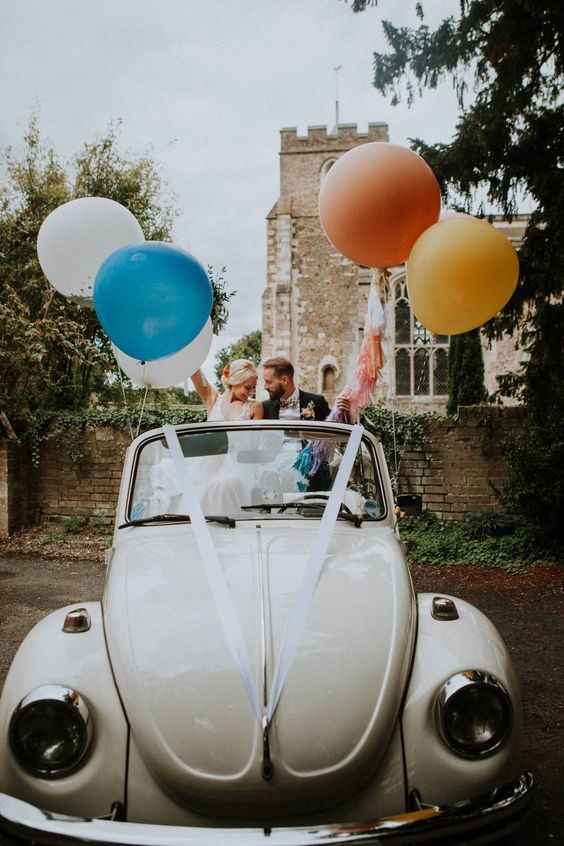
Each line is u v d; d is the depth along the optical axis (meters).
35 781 2.21
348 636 2.51
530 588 7.20
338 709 2.28
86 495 10.38
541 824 2.96
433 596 3.04
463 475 9.81
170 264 3.65
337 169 4.06
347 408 4.56
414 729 2.34
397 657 2.48
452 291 3.74
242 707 2.26
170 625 2.54
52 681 2.36
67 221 4.46
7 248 11.18
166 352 3.91
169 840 1.93
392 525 3.63
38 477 10.48
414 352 24.41
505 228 22.11
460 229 3.75
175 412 10.28
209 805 2.18
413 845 2.10
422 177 3.94
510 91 7.79
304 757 2.18
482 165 8.10
